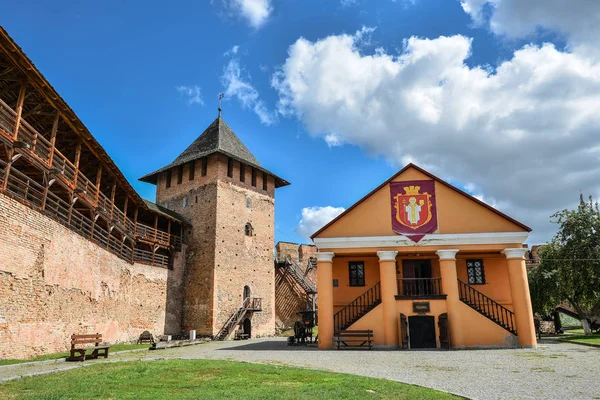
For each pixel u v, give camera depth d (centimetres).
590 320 3444
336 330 2358
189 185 4100
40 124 2184
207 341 3145
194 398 882
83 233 2212
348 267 2680
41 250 1773
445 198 2434
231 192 3975
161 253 3728
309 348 2333
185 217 4025
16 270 1596
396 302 2300
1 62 1597
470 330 2245
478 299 2428
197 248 3831
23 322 1636
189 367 1395
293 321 4566
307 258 5147
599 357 1683
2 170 1564
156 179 4544
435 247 2362
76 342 1633
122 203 3350
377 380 1166
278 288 4606
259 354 1972
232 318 3656
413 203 2439
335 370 1402
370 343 2220
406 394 982
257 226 4178
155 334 3347
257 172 4322
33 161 1761
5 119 1683
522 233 2325
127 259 3003
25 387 997
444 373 1343
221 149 3953
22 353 1620
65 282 1992
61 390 965
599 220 3039
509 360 1656
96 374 1223
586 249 3006
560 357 1714
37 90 1759
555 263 3180
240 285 3853
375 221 2433
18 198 1616
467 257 2589
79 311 2152
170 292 3612
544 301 3528
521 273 2288
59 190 2170
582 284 2989
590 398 953
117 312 2767
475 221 2383
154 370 1316
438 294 2364
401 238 2378
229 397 902
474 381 1191
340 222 2450
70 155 2538
